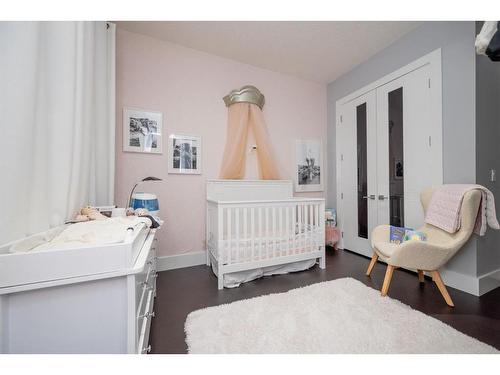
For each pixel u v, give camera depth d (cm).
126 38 237
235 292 196
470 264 192
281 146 328
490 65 202
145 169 246
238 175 285
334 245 333
